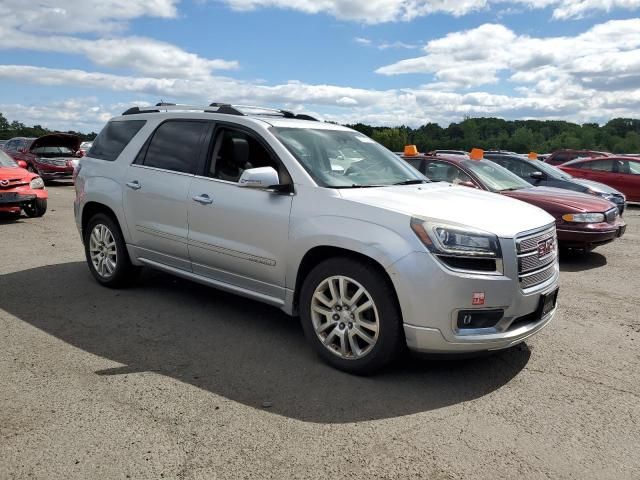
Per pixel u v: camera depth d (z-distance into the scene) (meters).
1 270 6.80
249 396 3.63
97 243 6.07
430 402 3.62
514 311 3.79
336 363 4.06
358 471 2.83
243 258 4.61
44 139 19.75
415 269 3.62
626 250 9.65
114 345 4.45
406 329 3.71
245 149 4.75
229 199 4.66
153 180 5.34
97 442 3.03
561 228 8.24
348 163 4.79
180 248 5.12
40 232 9.75
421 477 2.80
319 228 4.06
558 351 4.61
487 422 3.38
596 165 17.44
